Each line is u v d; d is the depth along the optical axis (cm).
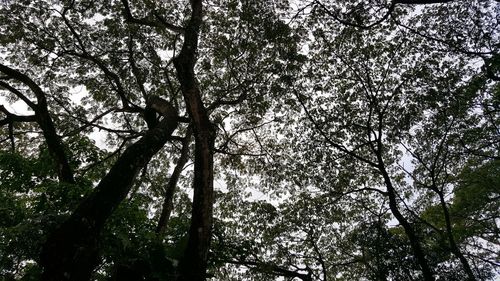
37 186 788
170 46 1598
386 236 1366
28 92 1502
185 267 528
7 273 596
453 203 2050
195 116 692
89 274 490
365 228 1412
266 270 1301
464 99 1513
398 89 1539
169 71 1614
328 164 1683
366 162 1586
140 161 593
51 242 481
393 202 1416
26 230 573
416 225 1462
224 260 940
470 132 1628
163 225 1098
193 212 576
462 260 1348
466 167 1939
